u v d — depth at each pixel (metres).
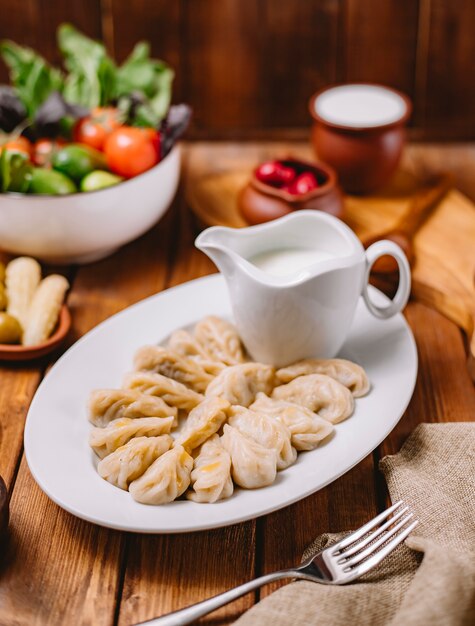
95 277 0.99
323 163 1.07
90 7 1.19
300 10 1.18
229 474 0.73
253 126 1.26
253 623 0.66
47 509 0.76
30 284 0.93
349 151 1.04
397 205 1.06
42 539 0.74
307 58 1.21
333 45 1.20
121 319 0.88
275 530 0.75
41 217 0.94
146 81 1.08
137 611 0.70
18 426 0.83
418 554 0.71
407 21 1.19
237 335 0.87
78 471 0.75
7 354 0.88
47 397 0.80
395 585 0.69
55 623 0.69
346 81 1.23
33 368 0.88
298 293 0.79
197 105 1.25
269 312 0.81
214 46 1.21
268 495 0.72
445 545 0.71
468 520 0.74
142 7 1.19
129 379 0.81
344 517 0.75
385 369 0.83
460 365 0.88
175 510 0.71
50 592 0.71
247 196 1.00
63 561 0.72
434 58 1.21
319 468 0.74
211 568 0.72
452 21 1.18
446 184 1.06
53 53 1.22
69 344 0.91
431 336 0.92
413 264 0.97
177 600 0.70
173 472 0.72
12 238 0.96
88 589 0.71
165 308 0.90
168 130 1.02
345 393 0.79
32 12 1.19
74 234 0.95
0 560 0.72
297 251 0.86
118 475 0.73
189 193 1.08
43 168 0.99
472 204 1.07
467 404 0.85
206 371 0.84
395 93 1.10
